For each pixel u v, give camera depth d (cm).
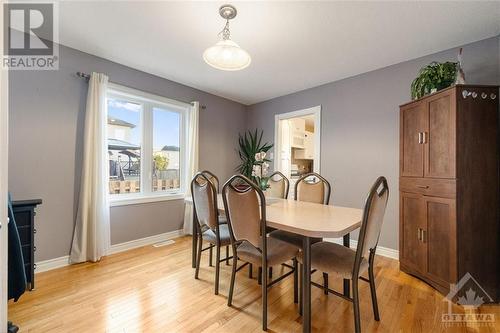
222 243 202
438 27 203
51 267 235
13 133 215
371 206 135
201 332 148
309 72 304
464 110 186
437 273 199
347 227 139
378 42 229
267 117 432
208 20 198
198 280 216
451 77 204
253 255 167
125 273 228
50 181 236
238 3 176
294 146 501
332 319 163
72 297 185
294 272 184
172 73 314
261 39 225
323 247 171
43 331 146
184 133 367
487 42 219
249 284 211
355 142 311
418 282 214
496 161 188
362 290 201
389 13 185
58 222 241
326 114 343
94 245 252
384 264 254
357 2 173
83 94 257
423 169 214
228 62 188
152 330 149
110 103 289
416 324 157
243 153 450
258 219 158
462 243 183
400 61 270
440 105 198
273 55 257
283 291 199
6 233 118
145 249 296
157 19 197
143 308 172
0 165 115
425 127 212
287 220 157
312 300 186
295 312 170
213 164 404
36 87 227
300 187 254
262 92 388
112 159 291
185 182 363
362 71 298
